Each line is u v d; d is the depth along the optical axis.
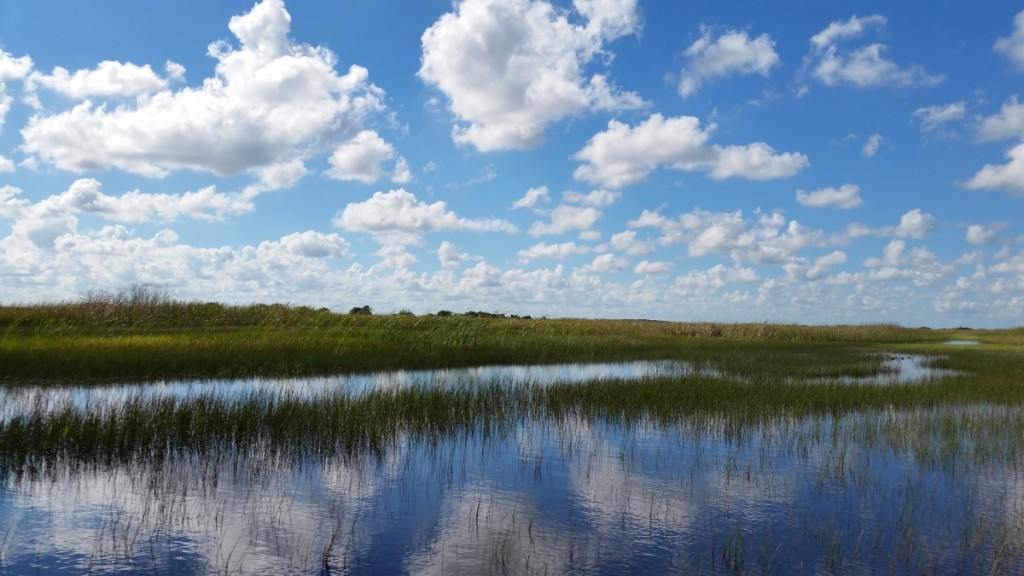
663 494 8.35
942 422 12.75
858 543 6.80
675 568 6.16
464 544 6.65
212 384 16.39
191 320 30.95
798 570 6.14
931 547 6.71
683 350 30.97
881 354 31.16
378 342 25.95
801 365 24.55
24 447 9.50
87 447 9.67
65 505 7.52
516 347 28.58
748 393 15.80
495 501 7.98
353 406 12.61
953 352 33.88
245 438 10.47
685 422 12.73
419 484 8.59
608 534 6.97
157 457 9.45
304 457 9.71
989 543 6.82
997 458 10.18
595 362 25.72
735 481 8.93
